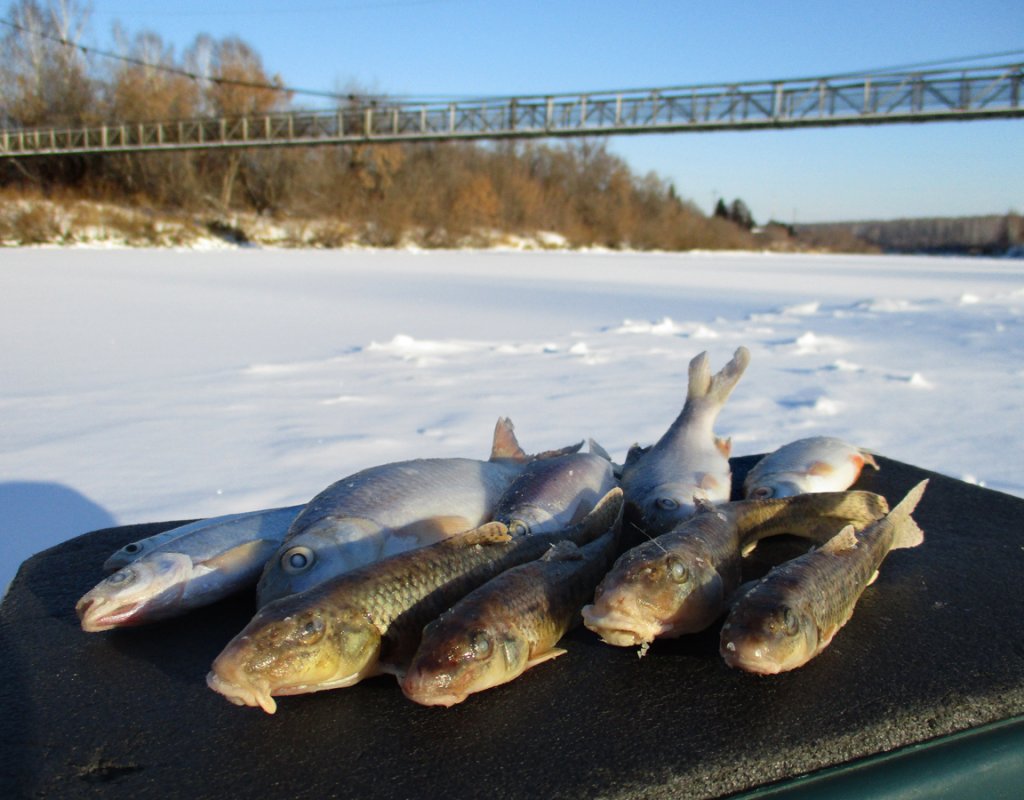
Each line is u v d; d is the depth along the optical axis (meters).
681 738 1.67
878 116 30.12
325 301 16.81
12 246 42.53
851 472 3.19
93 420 6.60
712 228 86.00
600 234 74.75
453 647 1.69
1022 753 1.77
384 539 2.20
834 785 1.63
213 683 1.63
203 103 55.19
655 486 2.78
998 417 6.64
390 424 6.46
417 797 1.51
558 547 2.10
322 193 57.25
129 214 48.97
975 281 25.28
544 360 9.68
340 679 1.75
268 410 6.98
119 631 2.18
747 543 2.55
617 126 34.62
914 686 1.87
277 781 1.56
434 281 23.11
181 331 11.96
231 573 2.27
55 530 4.25
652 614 1.88
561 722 1.72
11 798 1.51
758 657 1.72
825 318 14.35
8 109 53.16
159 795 1.52
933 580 2.47
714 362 9.48
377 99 42.22
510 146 76.69
